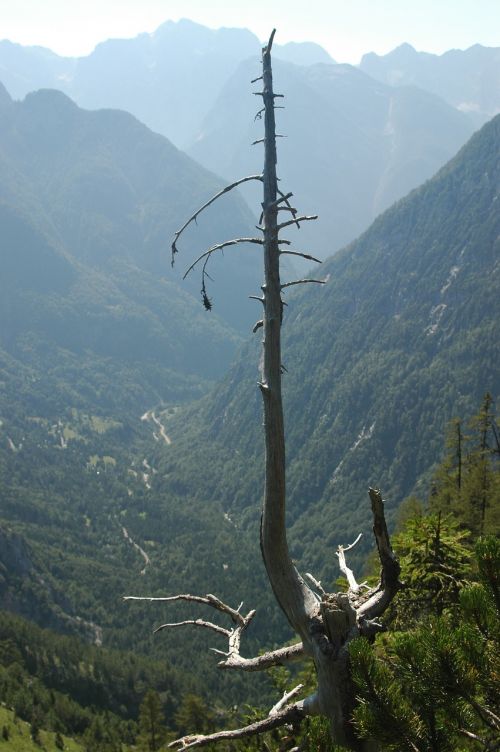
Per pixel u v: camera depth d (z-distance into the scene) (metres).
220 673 128.38
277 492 6.39
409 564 15.09
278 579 6.42
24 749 92.38
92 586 180.75
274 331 6.47
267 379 6.44
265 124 6.74
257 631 143.50
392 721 5.49
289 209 6.56
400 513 37.91
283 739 7.14
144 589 178.12
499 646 5.79
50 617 159.62
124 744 101.81
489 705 5.88
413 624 13.85
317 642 5.95
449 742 5.71
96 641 157.62
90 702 116.88
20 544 179.88
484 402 38.75
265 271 6.55
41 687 115.31
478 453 37.88
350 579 6.99
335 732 5.85
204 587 169.25
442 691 5.62
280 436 6.41
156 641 151.38
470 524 30.39
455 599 14.16
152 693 64.06
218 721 57.50
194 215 6.62
